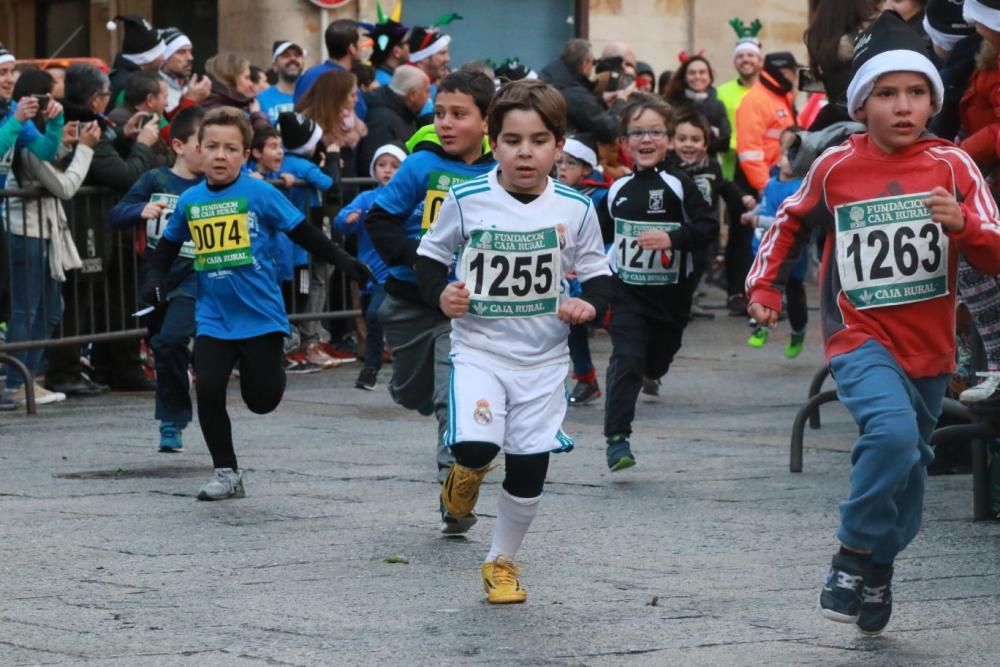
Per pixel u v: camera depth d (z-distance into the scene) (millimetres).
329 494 19625
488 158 18172
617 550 16391
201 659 12539
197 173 25562
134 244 29547
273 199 19375
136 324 29859
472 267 14500
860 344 12984
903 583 14961
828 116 20016
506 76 31516
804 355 34531
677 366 32969
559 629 13383
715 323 39844
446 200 14648
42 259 28109
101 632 13352
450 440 14320
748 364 33188
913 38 12969
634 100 21469
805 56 52000
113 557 16188
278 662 12445
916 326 12969
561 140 14492
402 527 17594
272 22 44531
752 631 13305
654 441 23844
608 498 19297
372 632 13305
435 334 18203
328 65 34844
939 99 13008
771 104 39500
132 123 29359
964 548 16438
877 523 12633
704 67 39500
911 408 12633
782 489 19844
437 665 12352
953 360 13109
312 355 32844
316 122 32688
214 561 15977
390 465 21719
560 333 14609
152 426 25719
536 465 14398
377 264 28906
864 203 13016
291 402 28391
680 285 21094
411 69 33719
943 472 20656
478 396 14305
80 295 29250
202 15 48188
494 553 14492
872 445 12531
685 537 17016
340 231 28562
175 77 33438
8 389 28078
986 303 15391
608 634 13227
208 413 19266
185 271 22719
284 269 31484
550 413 14492
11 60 27562
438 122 17953
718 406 27750
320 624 13570
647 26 50250
